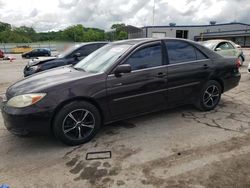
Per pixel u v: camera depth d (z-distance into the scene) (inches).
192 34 1815.9
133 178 111.0
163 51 168.4
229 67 199.3
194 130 160.1
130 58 155.6
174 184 105.8
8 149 142.4
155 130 161.8
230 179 107.8
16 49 1647.4
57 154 134.8
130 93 154.2
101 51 183.2
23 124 129.0
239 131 157.2
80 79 142.3
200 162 121.7
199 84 184.5
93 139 150.9
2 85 348.8
